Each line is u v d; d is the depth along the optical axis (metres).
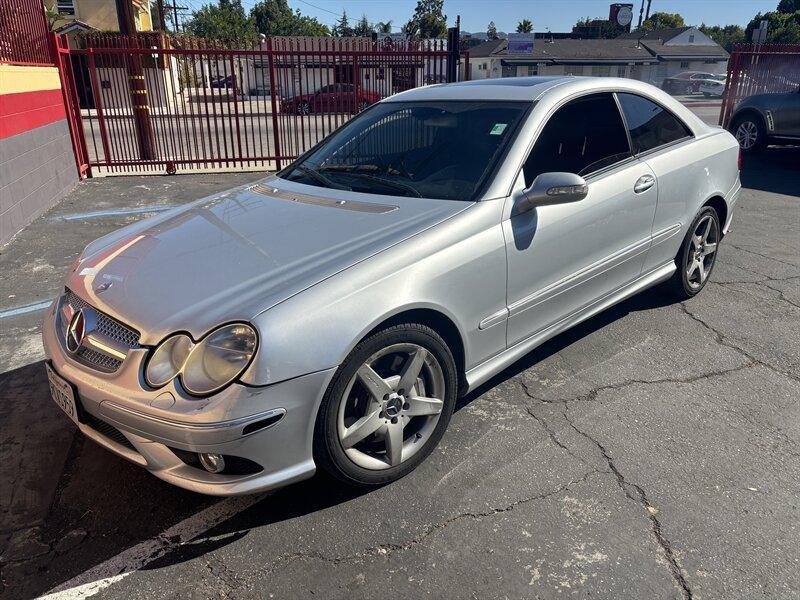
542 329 3.29
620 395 3.36
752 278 5.11
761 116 11.37
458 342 2.83
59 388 2.52
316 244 2.62
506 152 3.08
